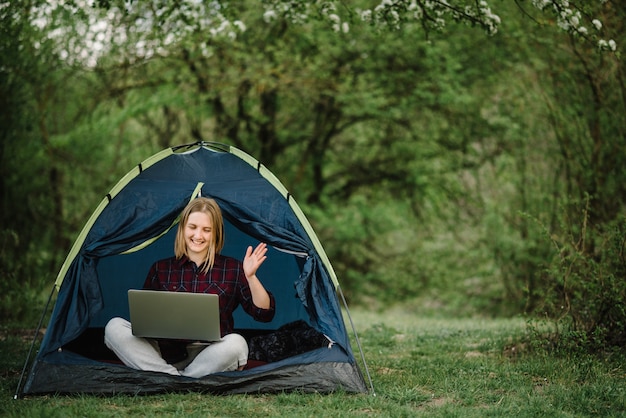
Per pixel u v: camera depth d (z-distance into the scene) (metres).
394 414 4.64
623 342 6.93
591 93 10.16
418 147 16.41
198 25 9.12
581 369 5.97
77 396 4.93
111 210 5.61
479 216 15.62
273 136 17.28
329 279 5.56
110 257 6.80
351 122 16.95
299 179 17.34
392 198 17.62
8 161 11.93
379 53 15.62
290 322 6.50
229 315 5.51
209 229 5.49
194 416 4.46
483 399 5.19
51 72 13.53
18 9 9.84
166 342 5.41
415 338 8.37
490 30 7.70
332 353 5.30
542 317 7.63
